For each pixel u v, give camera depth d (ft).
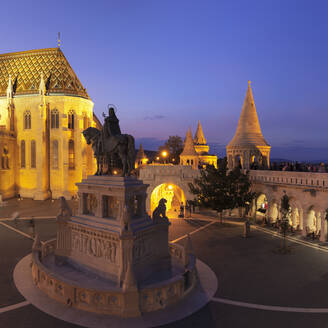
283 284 50.98
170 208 135.13
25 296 44.19
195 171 123.54
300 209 88.28
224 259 64.64
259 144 121.70
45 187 171.63
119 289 39.50
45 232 89.81
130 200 50.29
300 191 87.40
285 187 93.71
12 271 55.16
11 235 85.46
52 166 175.63
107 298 39.19
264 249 72.49
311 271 57.47
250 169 119.34
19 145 177.27
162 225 53.52
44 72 185.57
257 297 45.70
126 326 36.27
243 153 122.62
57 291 43.09
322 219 79.97
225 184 97.86
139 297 39.22
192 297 45.01
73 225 54.13
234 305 42.78
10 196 173.27
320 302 44.27
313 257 66.33
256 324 37.60
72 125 178.81
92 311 39.55
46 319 37.76
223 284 50.65
